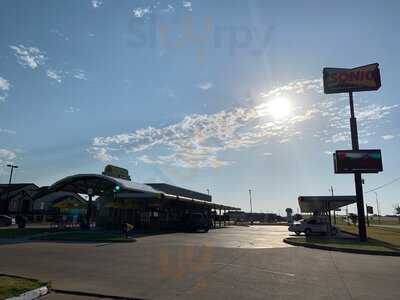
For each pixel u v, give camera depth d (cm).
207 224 4444
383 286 1091
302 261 1623
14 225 5041
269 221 11019
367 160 3039
